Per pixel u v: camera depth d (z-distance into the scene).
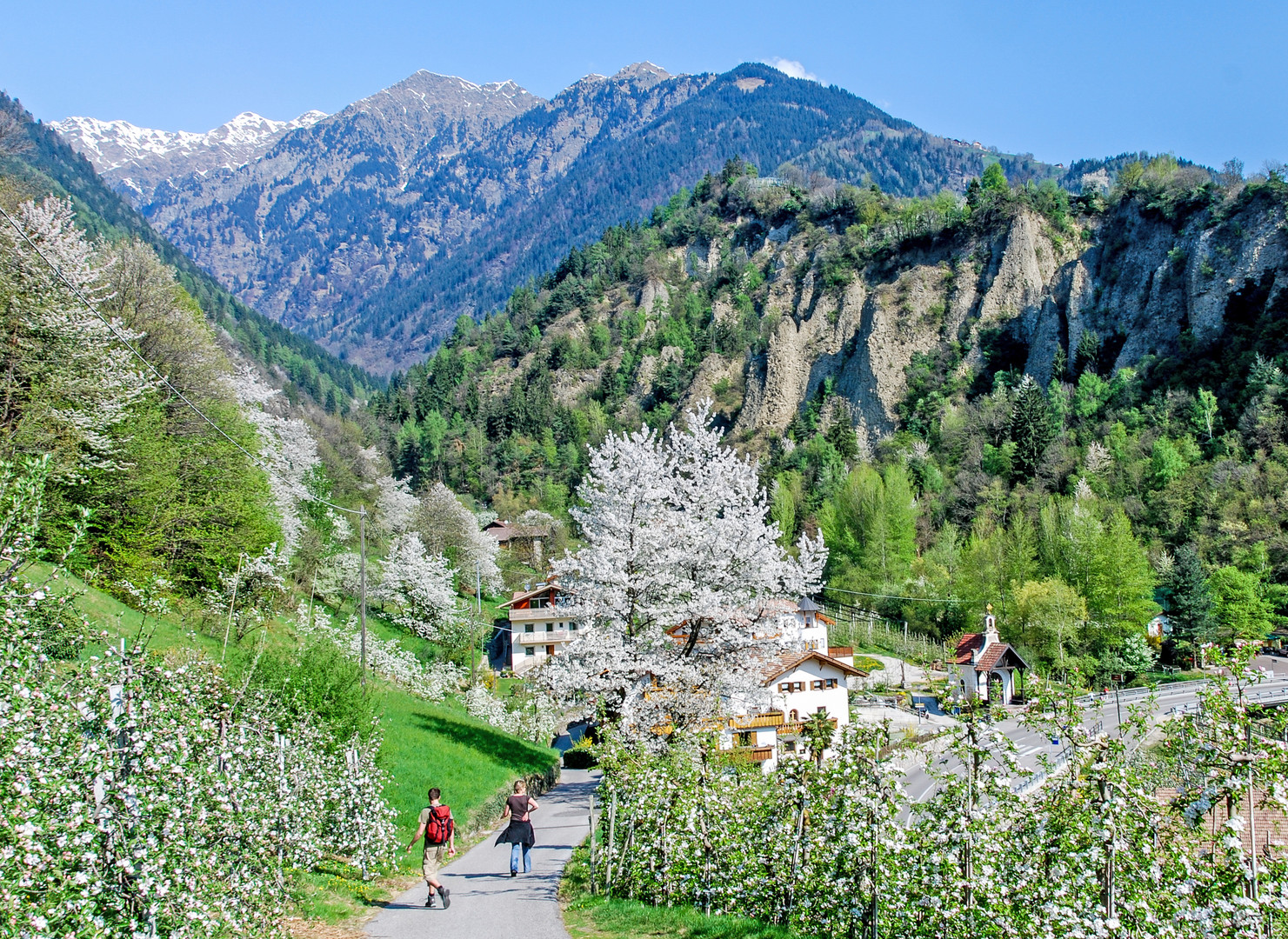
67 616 10.13
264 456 46.19
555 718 46.34
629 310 194.88
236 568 30.81
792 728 38.69
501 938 12.52
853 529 82.62
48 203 27.70
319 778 15.91
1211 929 9.39
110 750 8.60
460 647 57.84
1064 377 113.50
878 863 11.00
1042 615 61.94
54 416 24.27
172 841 9.10
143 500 28.05
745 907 14.32
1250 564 67.38
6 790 7.26
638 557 28.28
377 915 13.90
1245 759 10.06
